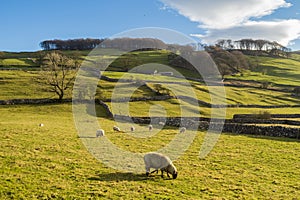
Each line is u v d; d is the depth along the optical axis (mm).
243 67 135375
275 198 12578
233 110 58562
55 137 24500
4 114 43875
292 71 152750
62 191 12359
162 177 14844
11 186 12523
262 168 17453
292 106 74438
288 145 25078
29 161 16484
